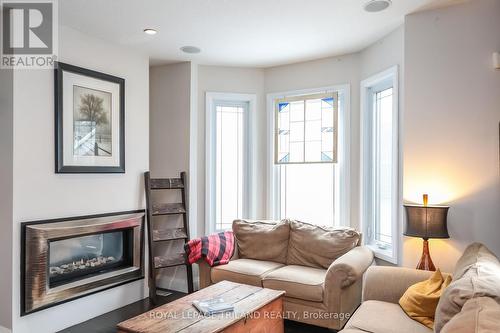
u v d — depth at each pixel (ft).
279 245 12.51
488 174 9.25
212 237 12.44
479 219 9.29
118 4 9.16
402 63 10.60
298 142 14.28
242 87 15.01
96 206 11.10
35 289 9.36
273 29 10.95
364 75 12.80
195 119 14.30
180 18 10.09
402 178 10.59
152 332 6.74
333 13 9.86
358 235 11.51
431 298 7.06
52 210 9.89
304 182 14.55
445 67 9.68
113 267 11.90
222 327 6.98
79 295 10.55
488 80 9.27
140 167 12.64
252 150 15.02
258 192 15.05
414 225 9.02
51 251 10.18
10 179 9.05
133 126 12.43
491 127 9.24
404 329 6.84
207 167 14.53
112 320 10.89
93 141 10.98
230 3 9.18
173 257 12.92
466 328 3.88
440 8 9.71
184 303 8.22
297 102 14.37
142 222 12.57
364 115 12.78
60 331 10.09
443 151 9.68
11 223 9.02
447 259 9.53
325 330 10.27
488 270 5.99
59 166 9.95
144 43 12.01
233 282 10.41
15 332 9.05
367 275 8.88
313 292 9.74
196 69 14.42
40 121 9.61
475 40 9.39
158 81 14.69
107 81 11.47
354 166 13.20
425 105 9.87
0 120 9.25
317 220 14.24
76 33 10.71
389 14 10.00
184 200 13.44
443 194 9.63
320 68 13.93
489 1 9.27
